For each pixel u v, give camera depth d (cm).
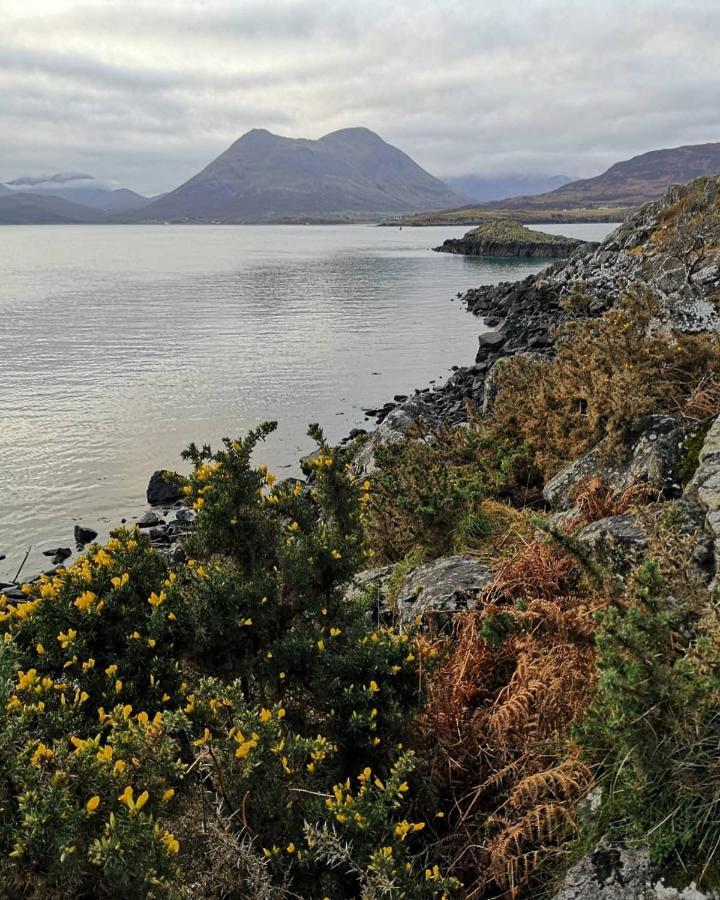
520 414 885
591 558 410
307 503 516
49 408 2105
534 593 470
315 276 7056
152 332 3609
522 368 1120
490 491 768
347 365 2762
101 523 1322
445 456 908
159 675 361
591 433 721
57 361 2855
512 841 314
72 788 263
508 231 10706
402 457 877
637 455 612
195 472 491
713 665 270
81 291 5741
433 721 384
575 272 4262
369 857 276
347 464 551
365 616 473
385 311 4428
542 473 792
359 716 349
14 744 268
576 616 406
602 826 289
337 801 296
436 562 591
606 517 525
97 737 276
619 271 3494
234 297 5253
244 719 312
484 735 377
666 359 760
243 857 273
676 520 416
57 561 1174
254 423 1941
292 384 2425
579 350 905
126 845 234
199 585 397
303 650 384
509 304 4231
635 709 268
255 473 480
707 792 260
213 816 300
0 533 1284
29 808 239
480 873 313
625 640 282
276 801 302
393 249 12200
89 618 370
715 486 453
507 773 353
